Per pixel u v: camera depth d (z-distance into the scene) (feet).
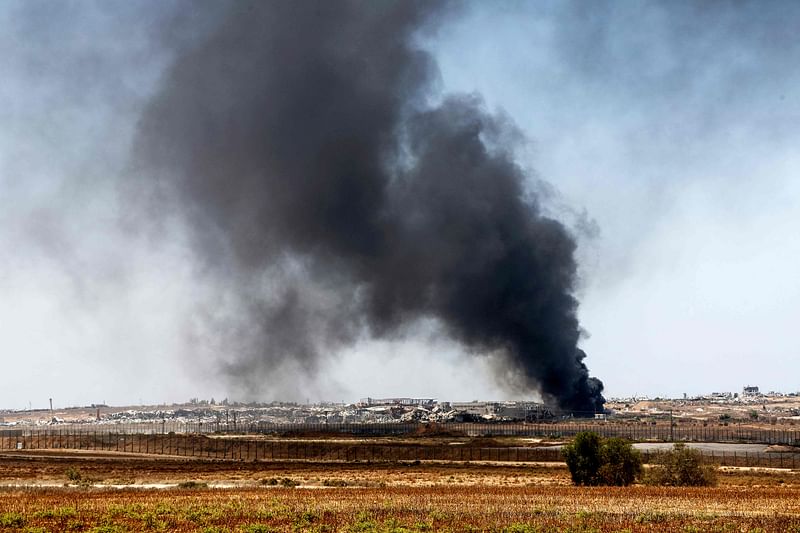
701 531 632.38
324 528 650.02
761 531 631.56
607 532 627.05
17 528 654.12
